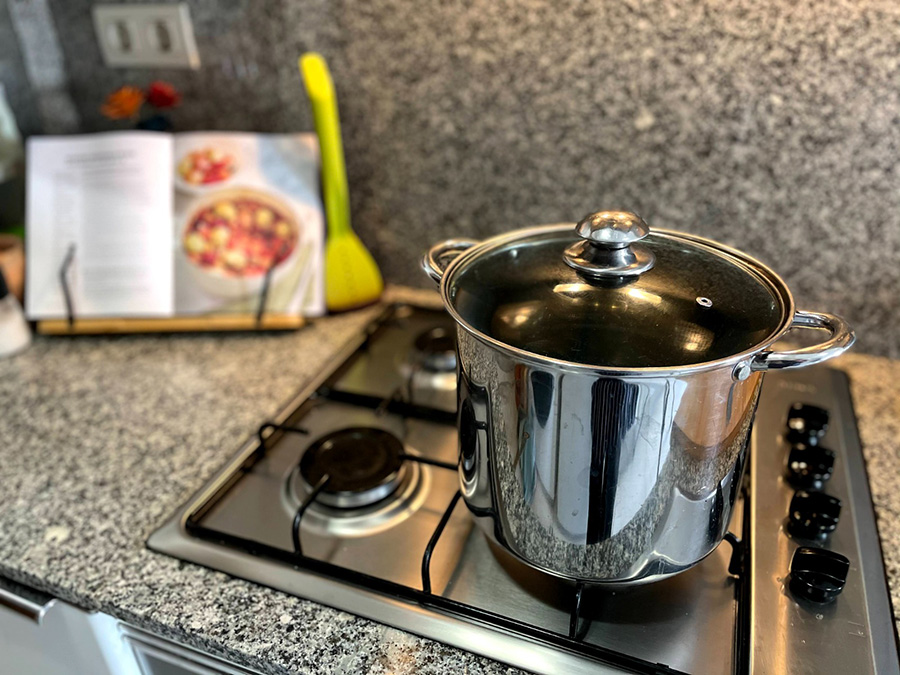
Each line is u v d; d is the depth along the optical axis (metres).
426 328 0.92
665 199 0.80
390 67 0.86
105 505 0.64
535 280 0.48
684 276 0.47
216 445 0.72
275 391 0.80
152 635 0.57
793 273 0.79
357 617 0.52
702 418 0.41
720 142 0.75
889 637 0.49
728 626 0.50
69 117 1.09
